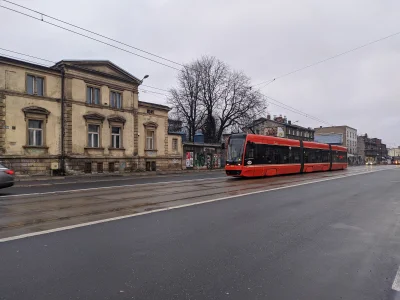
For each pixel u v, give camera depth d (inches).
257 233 245.6
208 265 176.1
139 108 1206.9
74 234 238.8
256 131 2650.1
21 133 866.8
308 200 420.2
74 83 988.6
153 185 636.1
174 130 1919.3
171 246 209.9
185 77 1740.9
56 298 135.5
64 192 515.2
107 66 1083.3
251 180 742.5
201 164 1499.8
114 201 407.5
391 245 217.3
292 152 966.4
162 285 149.6
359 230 258.5
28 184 677.3
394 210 350.3
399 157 4889.3
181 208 353.4
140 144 1204.5
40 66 909.8
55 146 942.4
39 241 219.9
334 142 3435.0
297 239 230.2
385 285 152.3
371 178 845.8
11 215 313.4
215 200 413.4
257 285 150.8
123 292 141.9
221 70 1740.9
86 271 165.6
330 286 150.7
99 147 1050.7
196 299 136.0
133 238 228.4
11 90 846.5
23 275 159.5
